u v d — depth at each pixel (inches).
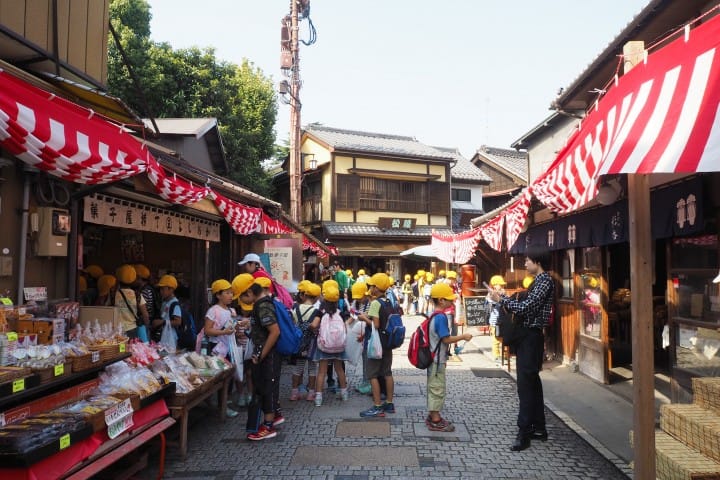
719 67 100.3
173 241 376.5
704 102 100.5
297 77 604.4
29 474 112.7
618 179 182.7
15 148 135.5
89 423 136.6
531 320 210.1
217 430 231.1
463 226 1102.4
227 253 412.2
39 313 168.6
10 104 124.0
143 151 180.4
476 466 186.9
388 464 188.5
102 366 158.2
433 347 228.2
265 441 214.8
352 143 1028.5
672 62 116.8
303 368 287.4
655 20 240.7
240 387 271.4
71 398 153.1
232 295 259.8
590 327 327.9
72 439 126.9
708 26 108.3
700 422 152.1
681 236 211.2
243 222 320.2
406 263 1063.6
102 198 223.8
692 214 182.9
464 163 1218.6
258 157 804.0
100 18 238.2
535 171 614.2
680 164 97.6
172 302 259.9
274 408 220.1
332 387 312.0
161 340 255.8
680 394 213.6
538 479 175.0
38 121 131.6
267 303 217.2
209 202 302.8
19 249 174.6
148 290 276.2
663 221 206.4
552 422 242.8
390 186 1034.7
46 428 123.6
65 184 195.8
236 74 782.5
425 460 192.7
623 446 204.2
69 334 169.0
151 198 252.1
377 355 245.9
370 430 229.9
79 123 149.5
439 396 227.9
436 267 879.7
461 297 510.3
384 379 282.0
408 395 297.3
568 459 194.1
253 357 217.8
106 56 244.4
